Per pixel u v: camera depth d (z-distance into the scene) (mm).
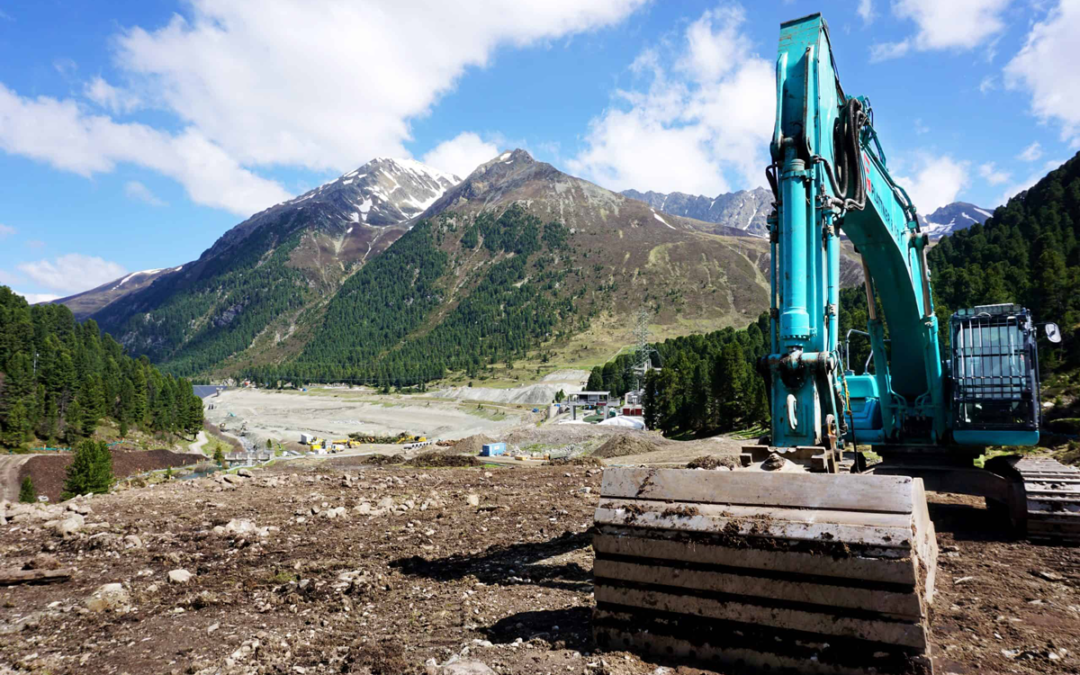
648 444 44062
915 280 13344
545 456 50125
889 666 4121
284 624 6137
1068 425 41219
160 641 5758
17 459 91375
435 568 7941
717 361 75938
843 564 4289
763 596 4527
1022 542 9688
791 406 7156
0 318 135500
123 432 121375
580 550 8547
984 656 5152
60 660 5355
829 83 9000
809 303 7820
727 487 4910
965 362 13414
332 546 9297
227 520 11219
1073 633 5672
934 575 7180
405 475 18016
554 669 4719
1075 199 110688
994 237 109250
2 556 9086
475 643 5344
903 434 14008
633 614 4980
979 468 12656
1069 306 73375
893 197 12516
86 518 11570
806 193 8117
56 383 118625
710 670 4590
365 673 4902
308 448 128875
